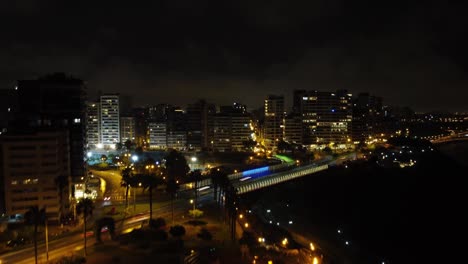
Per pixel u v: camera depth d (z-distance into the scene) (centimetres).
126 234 11650
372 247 15050
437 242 15838
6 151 12688
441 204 19962
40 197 12888
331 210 19250
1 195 12950
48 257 9950
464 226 17225
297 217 17925
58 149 13412
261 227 14038
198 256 10144
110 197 16962
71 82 16475
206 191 18575
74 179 16350
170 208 15338
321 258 11325
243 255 10569
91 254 10194
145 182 13112
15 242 10894
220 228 12988
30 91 16388
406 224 17612
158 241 11212
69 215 13700
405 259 14275
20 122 14500
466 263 14150
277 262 10200
